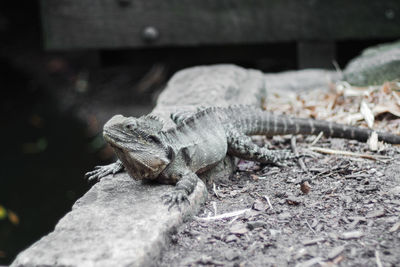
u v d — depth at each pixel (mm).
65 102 3828
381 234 1919
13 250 3096
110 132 2078
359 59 2949
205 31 3299
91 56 3438
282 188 2416
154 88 3648
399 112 2734
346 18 3238
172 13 3301
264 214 2160
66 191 3270
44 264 1710
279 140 2744
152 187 2250
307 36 3264
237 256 1835
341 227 2002
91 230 1890
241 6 3271
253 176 2609
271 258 1820
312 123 2713
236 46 3434
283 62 3584
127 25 3324
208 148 2396
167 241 1910
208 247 1922
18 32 4449
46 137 3621
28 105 3918
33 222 3176
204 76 2932
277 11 3262
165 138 2230
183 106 2787
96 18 3328
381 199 2184
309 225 2037
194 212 2158
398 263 1727
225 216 2152
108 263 1689
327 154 2678
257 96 2863
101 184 2322
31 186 3324
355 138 2701
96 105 3680
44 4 3330
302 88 3004
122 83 3748
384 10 3219
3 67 4211
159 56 3490
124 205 2078
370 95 2807
